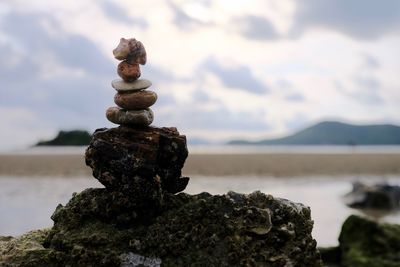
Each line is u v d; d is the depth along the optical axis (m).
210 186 3.35
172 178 0.83
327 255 1.49
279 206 0.82
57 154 8.59
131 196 0.79
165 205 0.81
